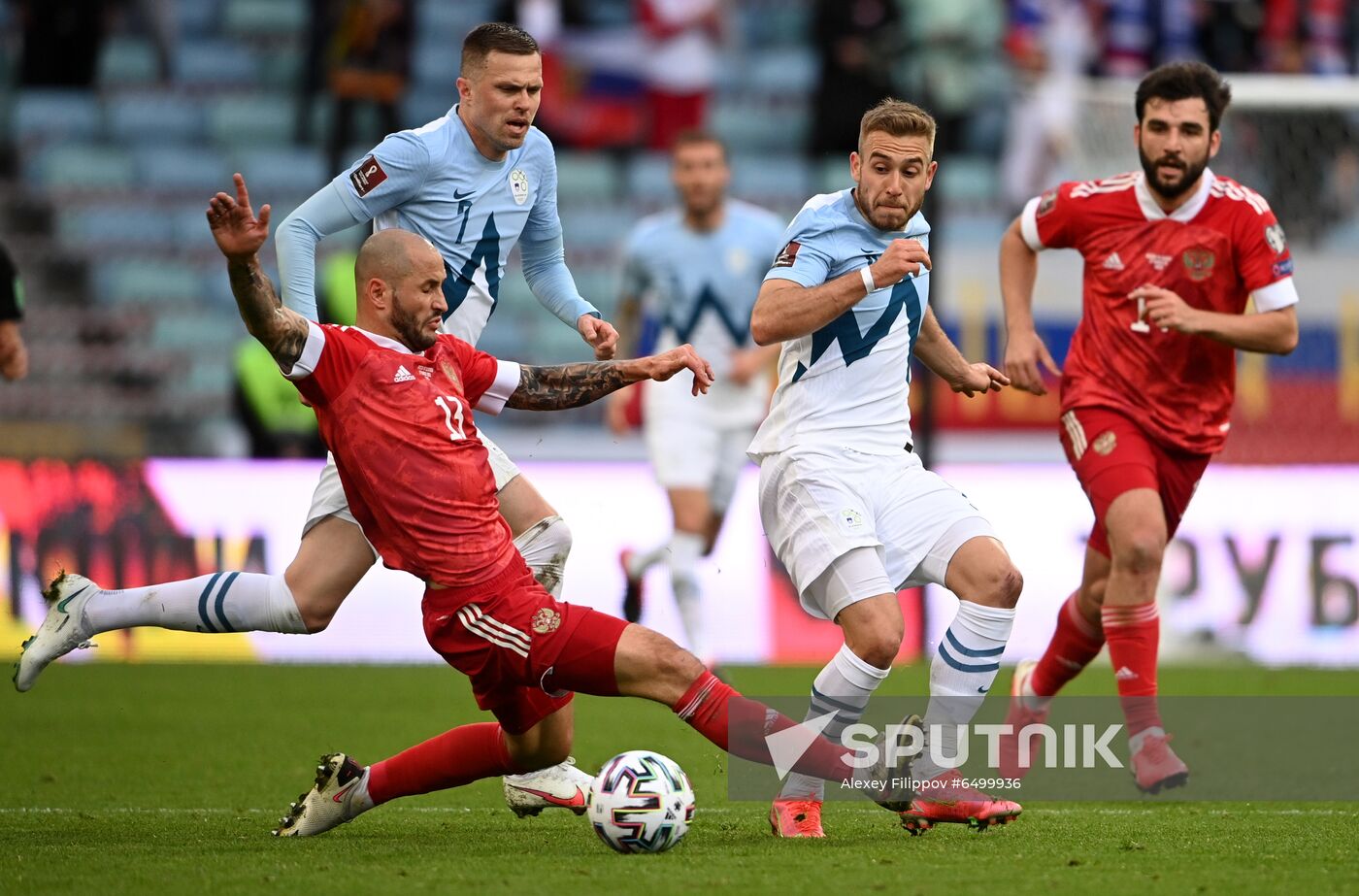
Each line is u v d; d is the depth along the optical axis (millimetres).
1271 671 38281
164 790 22656
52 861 17109
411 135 19922
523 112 20016
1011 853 17562
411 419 17516
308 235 19797
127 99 60906
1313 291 45125
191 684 35000
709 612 39500
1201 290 22297
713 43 59781
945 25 54781
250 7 64188
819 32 55812
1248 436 44344
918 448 39719
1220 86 21859
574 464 39312
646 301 40938
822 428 19312
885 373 19516
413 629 40250
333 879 15977
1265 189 47000
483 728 18953
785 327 18547
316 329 17547
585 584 39062
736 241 34281
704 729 17422
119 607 18641
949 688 18766
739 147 61375
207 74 62969
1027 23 55344
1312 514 40000
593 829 18250
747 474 39906
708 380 18984
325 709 31141
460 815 20906
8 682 35156
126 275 55000
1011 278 23672
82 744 26953
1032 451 44812
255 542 39250
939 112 38469
